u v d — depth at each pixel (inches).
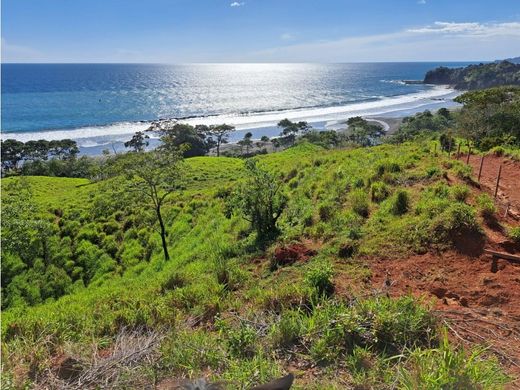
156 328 263.4
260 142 3833.7
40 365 214.1
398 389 172.1
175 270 506.9
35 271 807.1
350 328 211.2
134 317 290.4
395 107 6171.3
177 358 209.8
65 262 841.5
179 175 818.2
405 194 409.7
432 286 279.1
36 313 505.4
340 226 409.4
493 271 285.3
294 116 5492.1
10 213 693.9
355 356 196.2
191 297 324.5
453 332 215.0
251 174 523.5
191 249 661.9
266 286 332.8
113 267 811.4
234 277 363.9
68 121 5073.8
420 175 491.2
